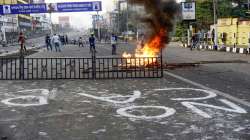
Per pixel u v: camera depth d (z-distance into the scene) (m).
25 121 7.60
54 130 6.88
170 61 22.97
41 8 57.66
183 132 6.67
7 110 8.70
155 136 6.44
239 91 11.07
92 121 7.53
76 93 10.96
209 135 6.46
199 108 8.68
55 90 11.62
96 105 9.13
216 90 11.27
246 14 56.75
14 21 110.62
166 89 11.55
